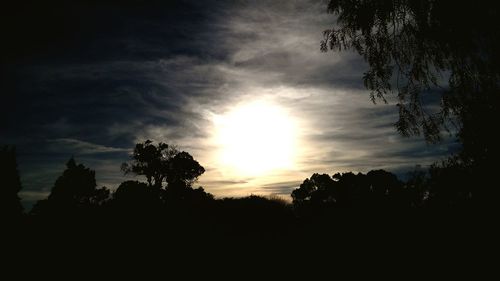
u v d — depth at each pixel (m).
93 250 14.73
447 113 8.43
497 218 9.36
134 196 25.69
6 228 17.23
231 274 11.95
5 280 11.00
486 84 7.97
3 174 34.38
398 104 8.80
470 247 10.16
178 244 16.02
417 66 8.46
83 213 21.53
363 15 8.17
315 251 14.74
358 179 33.66
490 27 7.11
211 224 19.84
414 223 14.17
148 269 12.47
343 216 19.61
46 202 39.97
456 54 7.74
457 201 11.02
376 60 8.68
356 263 12.33
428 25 7.76
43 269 12.22
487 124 8.14
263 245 16.34
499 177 8.79
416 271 10.53
